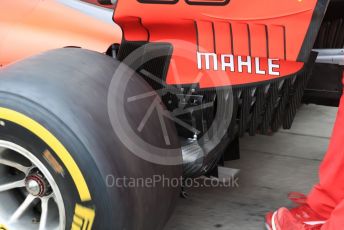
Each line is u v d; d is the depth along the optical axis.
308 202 2.37
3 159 1.95
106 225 1.76
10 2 2.71
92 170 1.72
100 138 1.75
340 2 2.38
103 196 1.73
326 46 2.49
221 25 1.98
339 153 2.14
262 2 1.89
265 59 1.96
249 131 2.38
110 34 2.48
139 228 1.86
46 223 1.95
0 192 2.05
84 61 1.99
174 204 2.13
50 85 1.81
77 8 2.61
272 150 3.58
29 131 1.77
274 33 1.91
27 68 1.91
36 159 1.81
